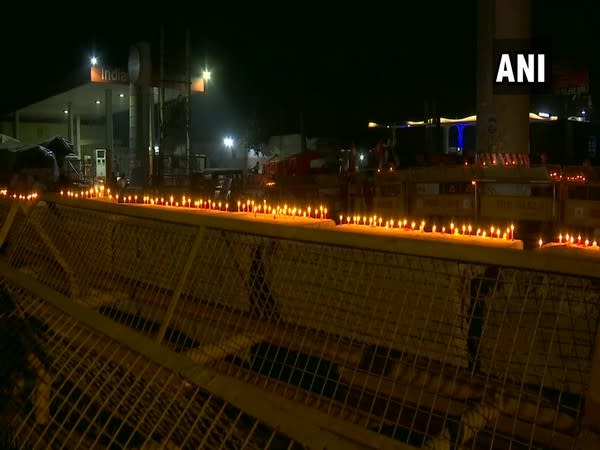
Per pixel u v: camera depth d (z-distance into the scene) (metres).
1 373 3.98
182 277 3.62
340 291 3.08
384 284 2.91
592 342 2.26
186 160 32.97
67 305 3.56
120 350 3.22
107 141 39.00
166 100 40.97
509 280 2.51
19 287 4.37
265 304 3.46
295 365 3.24
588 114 39.50
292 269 3.30
